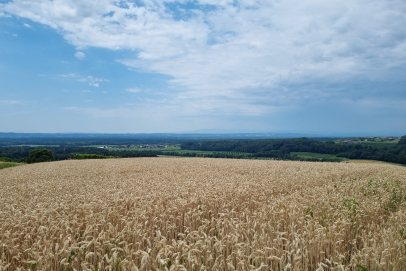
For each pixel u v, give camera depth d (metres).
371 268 5.20
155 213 7.95
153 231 7.15
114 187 13.47
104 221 6.96
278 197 10.30
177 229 7.64
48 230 6.34
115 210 8.07
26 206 9.13
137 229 6.41
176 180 15.70
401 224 7.06
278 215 7.65
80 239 6.64
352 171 21.30
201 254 5.62
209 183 13.21
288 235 6.47
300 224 6.99
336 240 6.26
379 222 8.43
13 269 5.71
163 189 12.11
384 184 14.84
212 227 7.21
